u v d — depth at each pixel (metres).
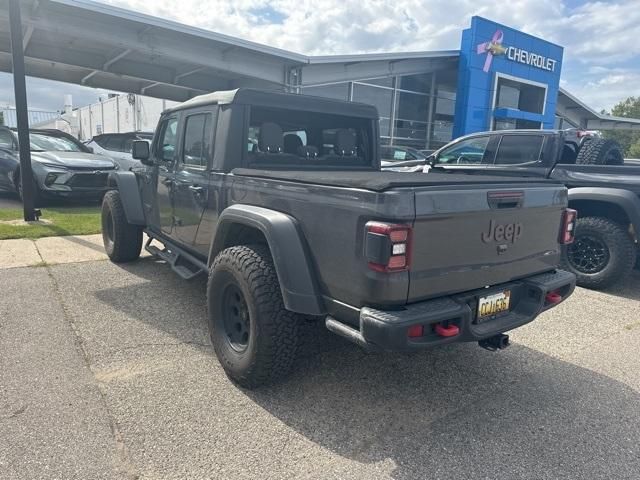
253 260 2.97
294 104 3.86
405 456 2.53
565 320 4.62
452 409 2.99
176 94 20.44
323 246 2.66
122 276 5.44
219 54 13.83
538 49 23.78
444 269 2.54
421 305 2.51
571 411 3.01
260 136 3.75
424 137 22.33
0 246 6.59
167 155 4.69
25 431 2.59
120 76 16.20
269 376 2.99
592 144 6.16
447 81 22.81
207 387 3.12
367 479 2.34
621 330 4.39
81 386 3.06
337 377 3.33
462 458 2.53
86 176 9.75
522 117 22.94
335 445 2.59
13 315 4.20
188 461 2.41
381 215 2.32
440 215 2.44
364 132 4.48
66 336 3.81
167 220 4.66
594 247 5.58
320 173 3.25
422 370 3.49
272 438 2.62
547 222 3.17
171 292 4.93
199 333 3.96
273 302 2.88
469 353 3.79
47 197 9.55
